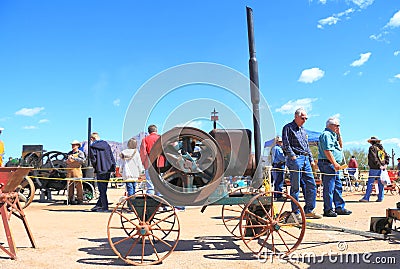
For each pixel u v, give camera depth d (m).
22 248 5.96
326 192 8.96
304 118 8.01
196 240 6.43
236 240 6.39
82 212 10.75
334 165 8.87
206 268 4.73
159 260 4.97
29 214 10.27
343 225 7.54
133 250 5.78
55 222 8.69
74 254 5.55
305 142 8.20
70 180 13.12
